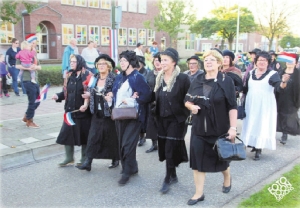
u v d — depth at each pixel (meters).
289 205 3.84
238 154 3.56
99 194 4.30
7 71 10.93
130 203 4.04
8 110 8.74
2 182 4.65
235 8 27.55
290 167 5.29
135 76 4.55
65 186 4.55
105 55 4.84
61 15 28.42
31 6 12.43
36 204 4.01
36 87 6.93
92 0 30.47
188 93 3.94
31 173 5.01
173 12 26.42
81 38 30.19
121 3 32.25
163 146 4.45
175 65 4.29
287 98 6.37
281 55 6.32
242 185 4.56
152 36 35.88
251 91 5.65
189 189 4.44
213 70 3.79
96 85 4.90
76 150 6.21
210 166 3.87
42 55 28.91
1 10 11.38
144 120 4.67
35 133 6.54
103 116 4.85
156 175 4.96
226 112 3.81
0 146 5.65
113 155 4.97
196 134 3.87
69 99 5.09
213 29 27.75
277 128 6.57
